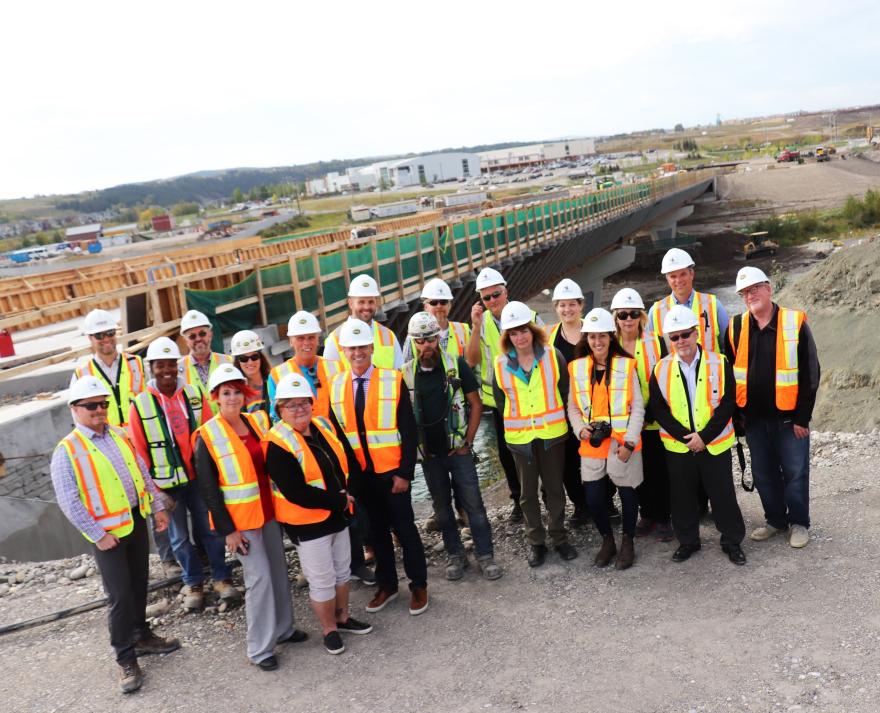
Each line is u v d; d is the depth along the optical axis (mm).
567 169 164125
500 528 6293
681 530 5137
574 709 3709
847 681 3625
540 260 26359
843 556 4867
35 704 4176
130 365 5664
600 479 5195
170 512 5094
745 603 4488
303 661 4449
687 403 4891
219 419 4344
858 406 9055
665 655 4070
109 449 4324
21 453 7344
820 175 92438
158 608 5176
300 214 111188
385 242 14172
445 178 181250
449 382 5172
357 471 4848
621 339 5406
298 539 4367
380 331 6141
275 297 10742
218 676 4352
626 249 44594
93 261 59031
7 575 5969
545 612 4730
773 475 5242
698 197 86750
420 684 4094
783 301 13766
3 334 11539
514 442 5238
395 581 5082
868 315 10914
